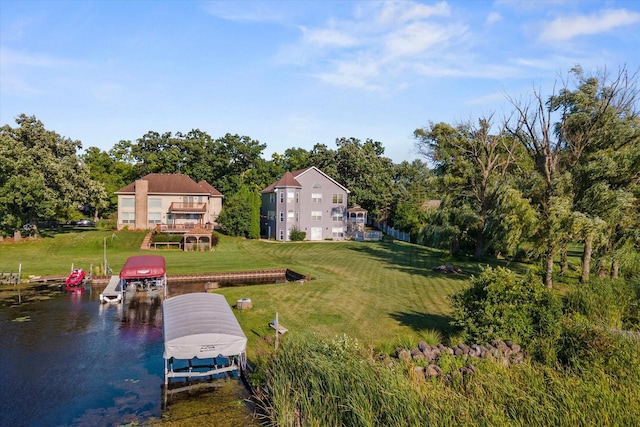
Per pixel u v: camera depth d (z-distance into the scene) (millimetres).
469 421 9266
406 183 93562
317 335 15867
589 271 31141
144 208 57969
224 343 15039
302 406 11156
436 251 50469
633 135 27641
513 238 27891
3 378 16016
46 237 49531
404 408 9711
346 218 64312
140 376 16359
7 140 45406
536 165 32000
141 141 84250
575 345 14109
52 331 21500
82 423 12875
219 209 70438
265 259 44219
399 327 20594
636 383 11414
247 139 90812
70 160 52719
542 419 9406
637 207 26719
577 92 30047
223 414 13359
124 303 27078
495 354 14078
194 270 37125
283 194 60906
